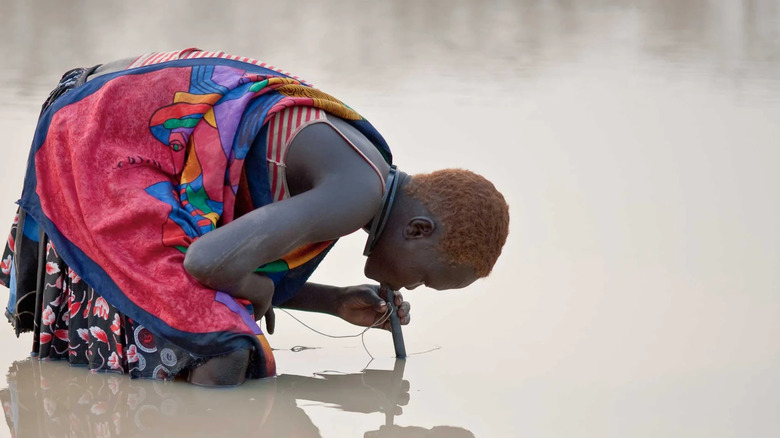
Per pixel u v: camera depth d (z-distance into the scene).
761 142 15.91
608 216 12.27
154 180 7.31
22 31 24.16
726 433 6.31
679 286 9.84
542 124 16.61
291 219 6.93
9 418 6.28
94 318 7.34
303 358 7.96
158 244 7.10
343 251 10.93
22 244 7.73
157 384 7.10
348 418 6.52
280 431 6.22
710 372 7.52
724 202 12.91
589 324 8.77
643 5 35.19
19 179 12.24
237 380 7.12
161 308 7.04
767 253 10.93
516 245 11.18
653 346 8.15
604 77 21.14
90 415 6.38
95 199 7.22
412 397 7.01
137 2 30.34
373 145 7.56
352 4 32.66
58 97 7.98
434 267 7.48
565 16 31.86
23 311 7.91
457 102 17.98
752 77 21.39
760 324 8.70
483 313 9.10
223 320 6.99
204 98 7.39
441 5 33.56
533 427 6.39
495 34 27.59
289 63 21.28
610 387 7.20
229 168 7.28
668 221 12.09
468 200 7.38
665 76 21.39
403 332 8.63
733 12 33.41
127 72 7.51
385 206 7.46
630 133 16.30
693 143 15.77
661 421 6.48
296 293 8.53
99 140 7.29
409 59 22.73
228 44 23.47
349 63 21.84
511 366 7.71
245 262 6.89
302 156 7.19
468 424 6.45
